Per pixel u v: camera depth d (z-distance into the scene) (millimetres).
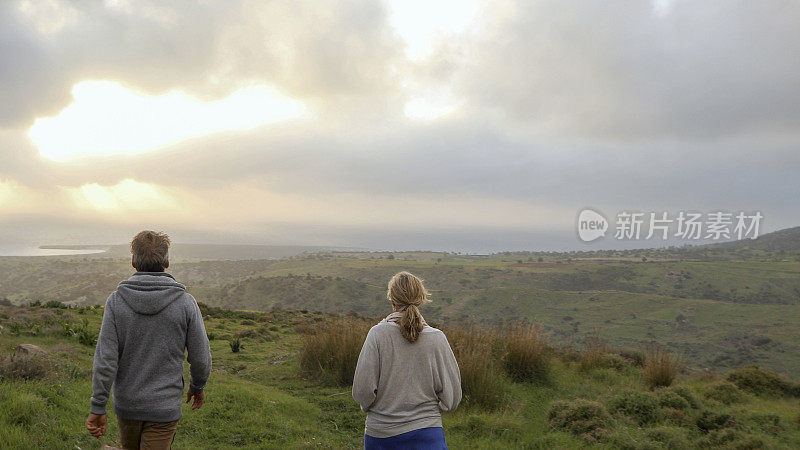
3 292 170500
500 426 6504
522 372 9758
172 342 2555
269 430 6008
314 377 9852
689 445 5984
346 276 187875
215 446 5379
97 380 2379
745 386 10484
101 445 4555
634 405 7453
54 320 14211
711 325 97062
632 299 121562
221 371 10695
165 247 2701
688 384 10453
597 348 12539
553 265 187125
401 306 2701
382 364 2576
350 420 7023
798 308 106000
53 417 4977
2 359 6496
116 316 2473
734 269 157375
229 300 146125
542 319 107125
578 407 6902
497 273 169625
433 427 2570
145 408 2469
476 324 10914
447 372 2658
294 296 142250
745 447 5941
